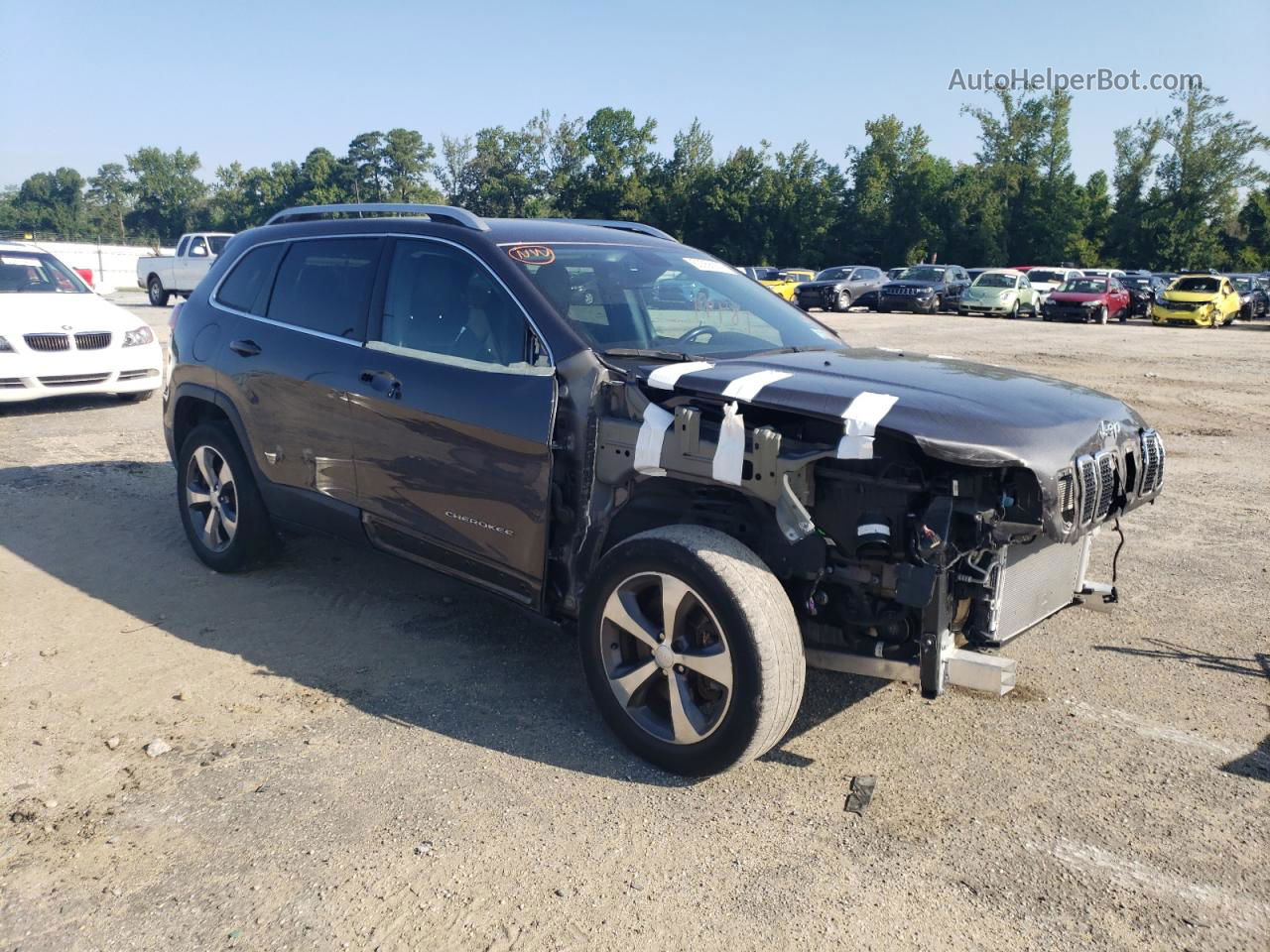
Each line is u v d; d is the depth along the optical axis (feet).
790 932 8.75
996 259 263.08
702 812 10.59
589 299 13.01
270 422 15.81
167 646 14.74
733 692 10.37
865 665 10.78
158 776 11.15
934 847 10.03
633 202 284.41
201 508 18.07
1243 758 11.95
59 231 472.85
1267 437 33.94
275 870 9.53
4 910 8.93
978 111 266.98
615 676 11.60
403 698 13.19
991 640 10.94
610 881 9.43
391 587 17.35
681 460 10.77
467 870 9.56
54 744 11.84
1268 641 15.55
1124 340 78.43
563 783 11.12
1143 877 9.60
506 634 15.43
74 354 32.83
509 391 12.26
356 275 14.99
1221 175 253.44
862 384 10.89
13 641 14.82
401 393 13.47
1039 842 10.16
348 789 10.94
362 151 369.09
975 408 10.35
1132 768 11.68
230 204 436.76
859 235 274.16
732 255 280.31
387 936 8.65
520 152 312.29
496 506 12.51
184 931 8.68
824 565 10.50
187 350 17.69
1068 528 10.25
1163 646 15.31
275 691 13.33
